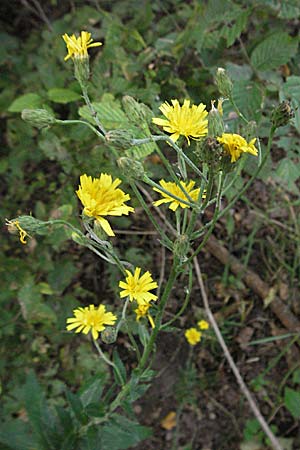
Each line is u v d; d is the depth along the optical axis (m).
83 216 0.23
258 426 0.46
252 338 0.51
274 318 0.52
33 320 0.45
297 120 0.35
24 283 0.47
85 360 0.47
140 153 0.29
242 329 0.52
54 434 0.34
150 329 0.50
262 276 0.53
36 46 0.55
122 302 0.47
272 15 0.46
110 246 0.25
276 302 0.52
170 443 0.47
